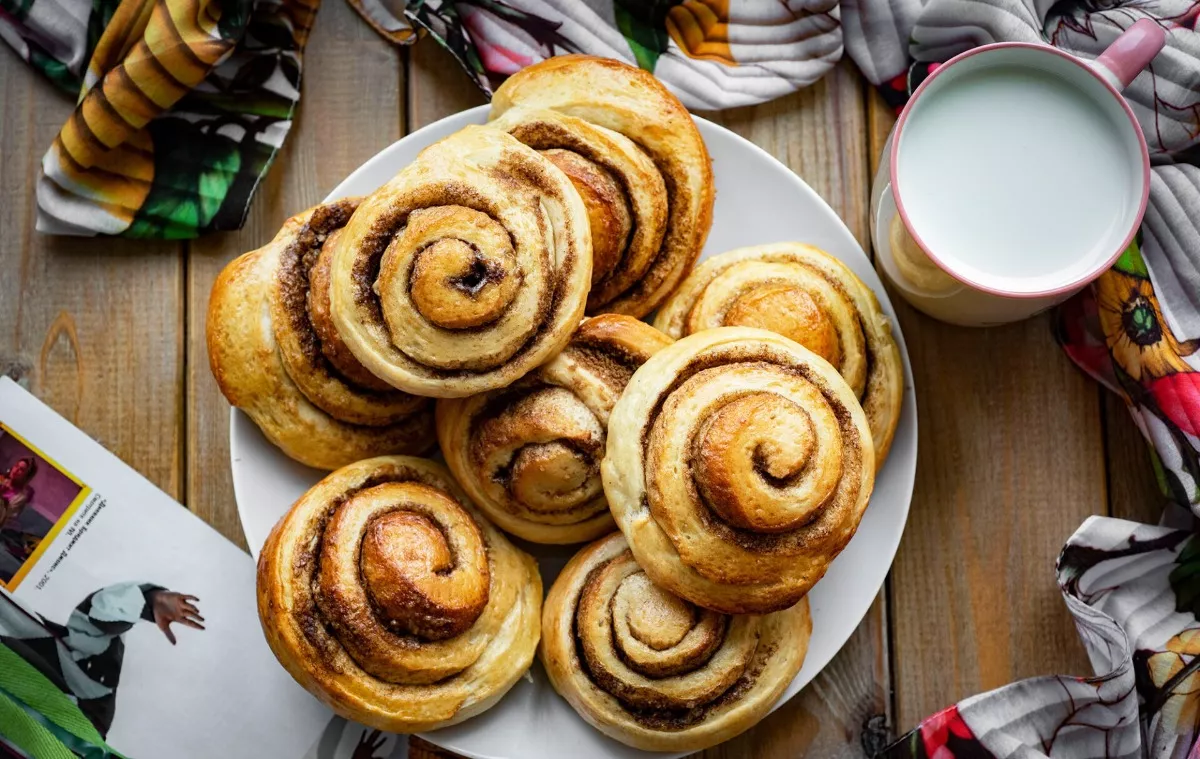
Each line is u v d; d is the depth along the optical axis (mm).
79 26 695
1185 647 665
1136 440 694
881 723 683
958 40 681
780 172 660
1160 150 683
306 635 604
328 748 674
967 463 691
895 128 624
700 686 619
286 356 631
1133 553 669
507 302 596
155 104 679
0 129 700
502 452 621
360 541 609
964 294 631
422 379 607
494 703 632
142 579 680
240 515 644
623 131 646
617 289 649
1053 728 661
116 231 685
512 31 683
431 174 608
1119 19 676
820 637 646
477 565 615
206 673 677
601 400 618
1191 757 661
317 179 696
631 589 618
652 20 688
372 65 698
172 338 693
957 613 688
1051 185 624
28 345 691
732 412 585
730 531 591
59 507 682
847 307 646
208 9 677
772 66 688
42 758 635
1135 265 671
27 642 675
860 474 604
